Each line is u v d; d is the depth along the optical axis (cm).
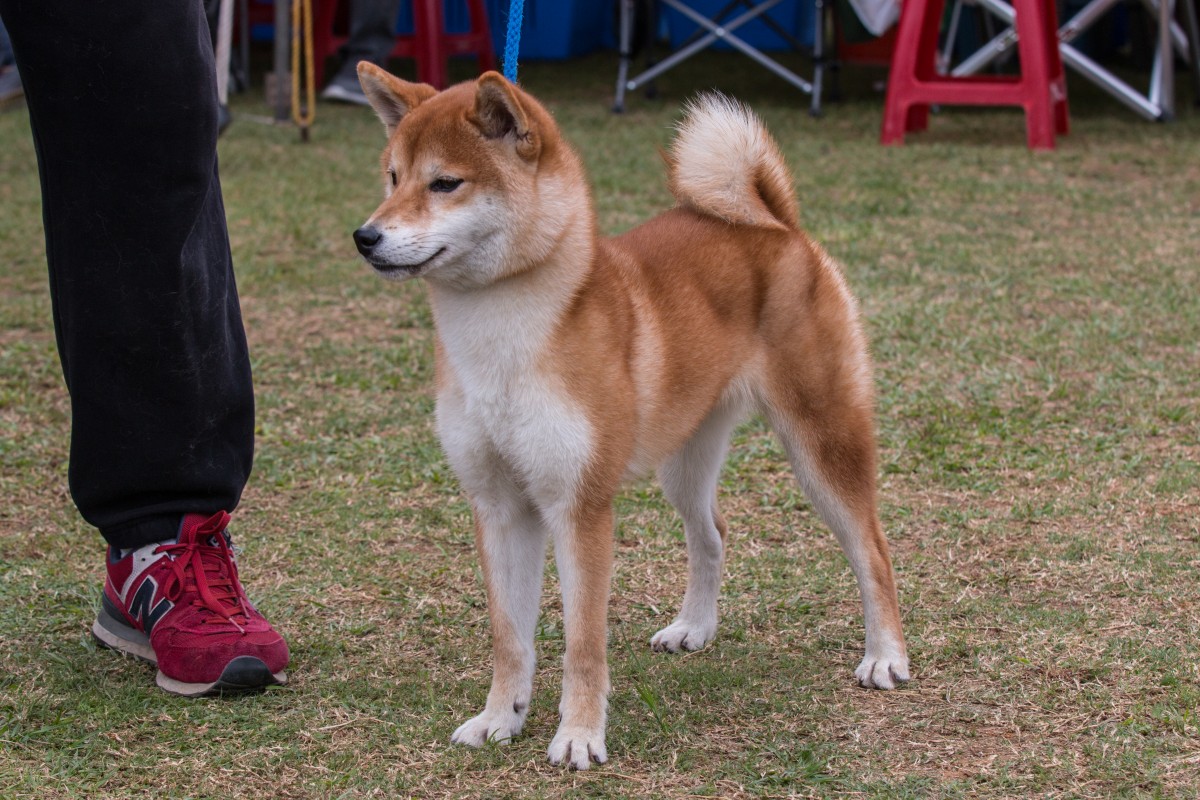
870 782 247
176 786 248
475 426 265
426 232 256
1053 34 915
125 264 279
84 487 299
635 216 720
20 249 671
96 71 263
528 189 259
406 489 407
